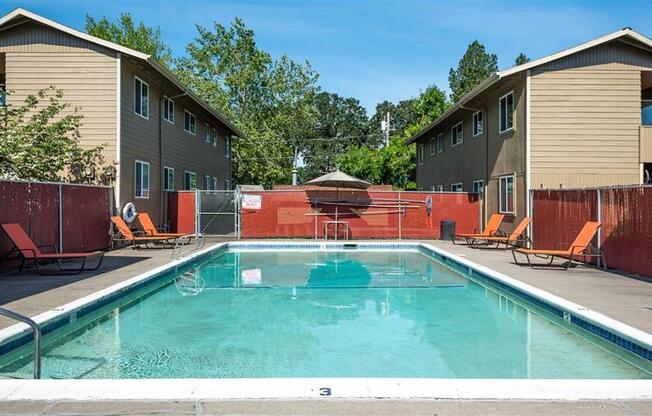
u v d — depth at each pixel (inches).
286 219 752.3
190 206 751.1
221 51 1408.7
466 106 767.7
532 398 140.6
